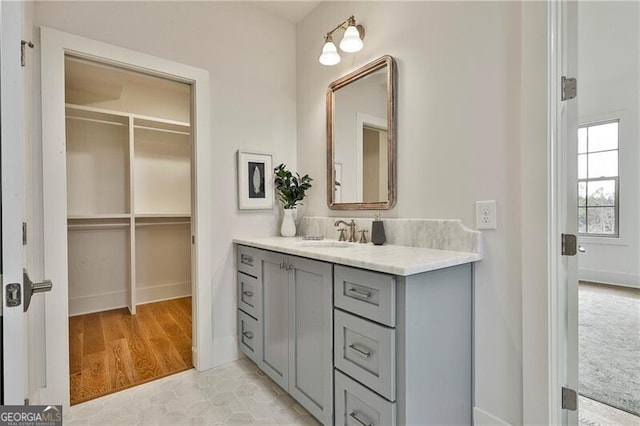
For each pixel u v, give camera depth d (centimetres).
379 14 193
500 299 139
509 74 136
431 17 165
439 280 129
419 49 171
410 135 175
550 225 125
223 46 224
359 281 130
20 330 61
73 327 283
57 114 165
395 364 117
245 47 235
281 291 181
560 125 126
